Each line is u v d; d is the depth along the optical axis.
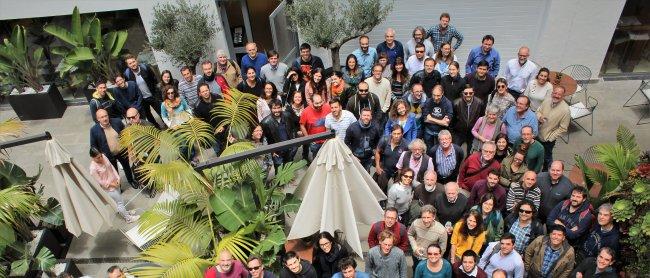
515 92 9.48
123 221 8.66
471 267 5.67
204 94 8.79
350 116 8.23
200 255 6.38
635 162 6.79
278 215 7.02
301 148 9.84
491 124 8.11
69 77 12.16
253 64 10.37
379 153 7.80
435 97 8.30
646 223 5.73
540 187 6.85
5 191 6.88
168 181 5.98
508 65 9.45
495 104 8.16
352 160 5.39
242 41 12.38
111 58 11.65
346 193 5.33
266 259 6.39
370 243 6.49
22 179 8.00
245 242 6.18
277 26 11.58
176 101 9.36
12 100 11.66
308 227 5.78
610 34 10.64
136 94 9.95
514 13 10.95
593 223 6.37
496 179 6.56
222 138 8.95
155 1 11.14
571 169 8.87
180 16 10.85
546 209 6.86
